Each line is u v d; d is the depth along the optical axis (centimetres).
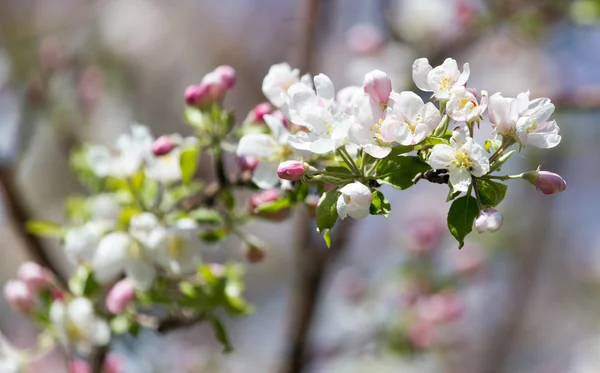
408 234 681
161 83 1054
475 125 276
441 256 675
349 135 249
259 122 332
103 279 351
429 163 238
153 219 343
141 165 369
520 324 996
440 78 247
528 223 970
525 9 658
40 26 931
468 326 927
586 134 900
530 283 971
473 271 650
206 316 369
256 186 333
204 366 795
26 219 521
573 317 1104
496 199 246
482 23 673
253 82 1059
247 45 1069
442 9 682
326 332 666
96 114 767
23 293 394
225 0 1088
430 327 637
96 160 363
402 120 244
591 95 604
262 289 1038
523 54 805
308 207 326
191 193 366
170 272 356
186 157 328
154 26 1034
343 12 833
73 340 378
